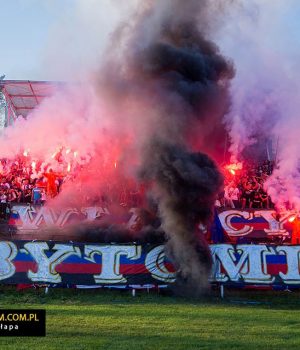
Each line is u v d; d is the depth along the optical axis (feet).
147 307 89.35
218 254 104.27
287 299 101.09
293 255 104.83
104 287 102.17
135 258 103.45
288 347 63.93
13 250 102.17
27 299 95.09
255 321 79.41
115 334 69.41
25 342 64.64
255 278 103.35
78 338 66.95
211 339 67.36
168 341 65.98
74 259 102.53
